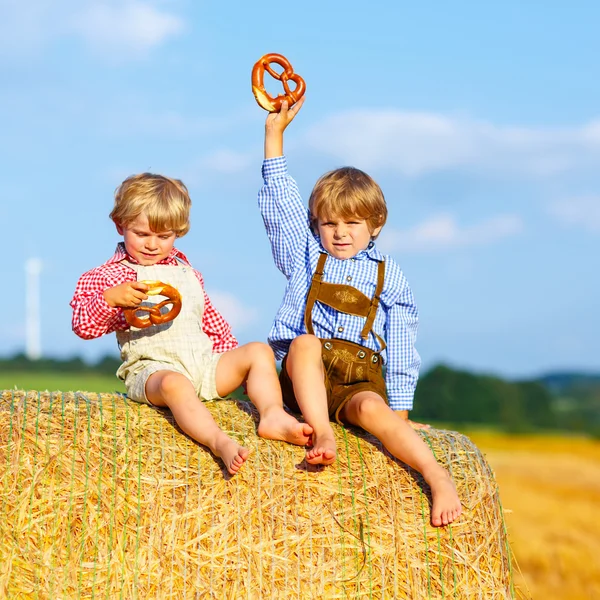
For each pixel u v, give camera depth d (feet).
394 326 18.70
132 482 15.14
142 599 14.51
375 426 16.47
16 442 15.23
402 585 15.51
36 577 14.37
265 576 14.94
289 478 15.66
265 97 19.29
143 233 17.80
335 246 18.37
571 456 75.66
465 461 17.03
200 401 16.26
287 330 18.48
